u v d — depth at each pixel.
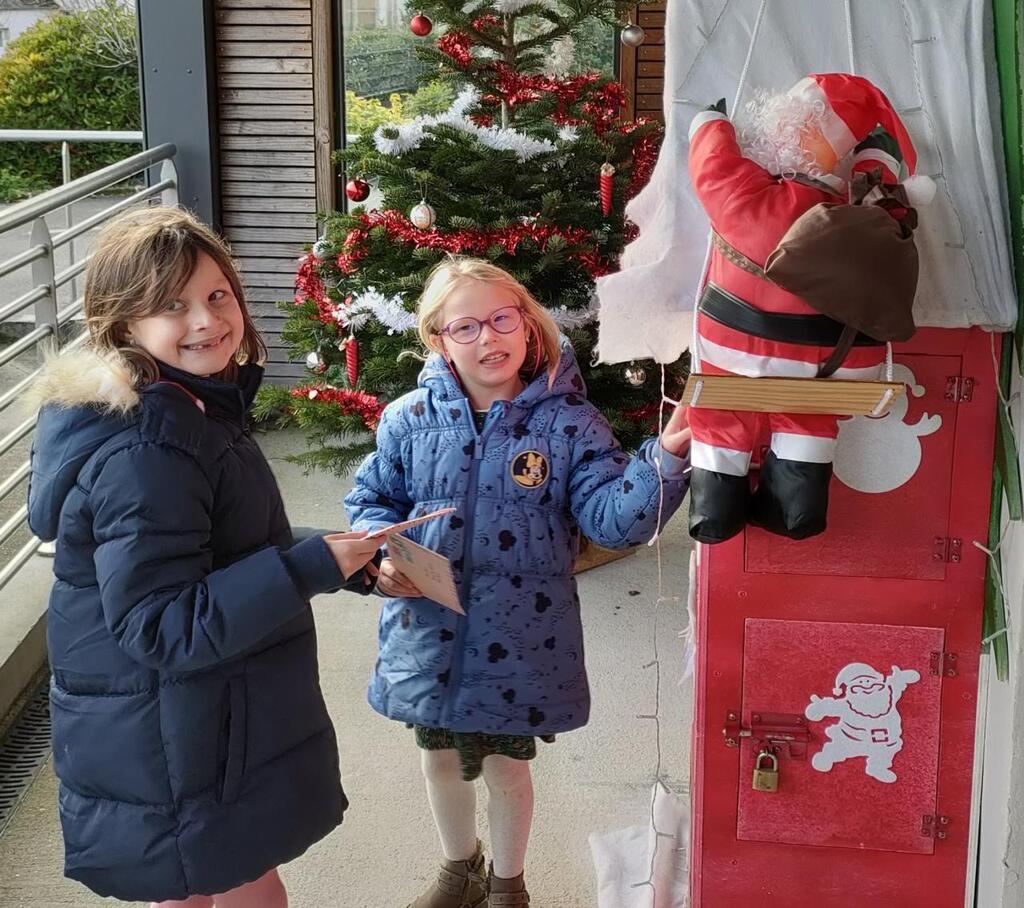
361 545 1.72
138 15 4.63
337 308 3.66
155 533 1.60
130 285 1.64
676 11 1.72
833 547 1.83
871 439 1.79
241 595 1.62
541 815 2.65
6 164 6.48
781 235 1.47
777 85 1.70
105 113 6.32
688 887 2.11
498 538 2.04
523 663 2.04
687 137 1.73
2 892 2.38
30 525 1.70
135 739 1.67
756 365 1.53
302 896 2.38
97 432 1.63
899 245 1.42
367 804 2.69
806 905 1.96
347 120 4.95
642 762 2.86
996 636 1.84
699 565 1.89
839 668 1.87
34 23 6.23
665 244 1.75
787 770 1.91
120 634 1.61
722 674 1.89
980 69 1.66
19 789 2.73
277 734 1.76
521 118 3.72
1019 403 1.75
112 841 1.71
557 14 3.70
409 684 2.06
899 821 1.91
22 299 3.27
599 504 1.98
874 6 1.67
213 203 4.81
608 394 3.69
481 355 2.00
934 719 1.87
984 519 1.80
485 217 3.55
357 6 4.82
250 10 4.70
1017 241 1.69
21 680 3.07
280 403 3.94
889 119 1.54
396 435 2.11
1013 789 1.79
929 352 1.75
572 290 3.66
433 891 2.25
